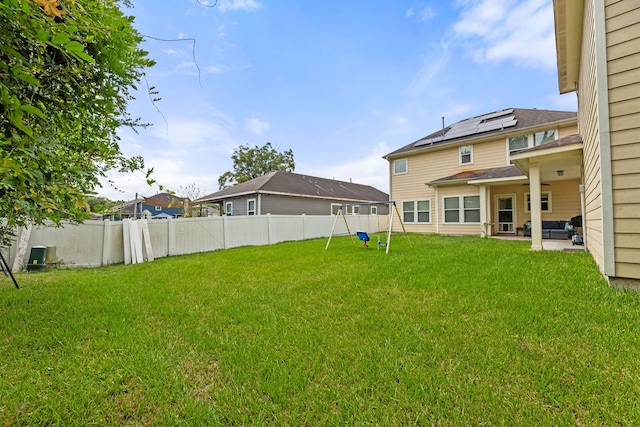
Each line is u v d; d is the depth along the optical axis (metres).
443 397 1.54
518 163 6.97
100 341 2.29
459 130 13.76
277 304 3.18
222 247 9.20
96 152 2.17
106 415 1.48
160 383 1.74
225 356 2.04
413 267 4.86
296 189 16.53
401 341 2.19
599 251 3.76
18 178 1.27
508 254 5.95
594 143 3.80
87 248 6.55
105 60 1.88
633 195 3.01
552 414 1.40
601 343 2.02
